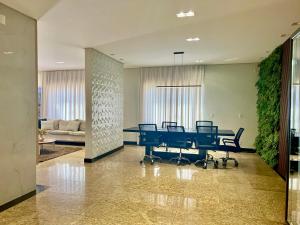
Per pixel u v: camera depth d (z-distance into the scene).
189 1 2.90
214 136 5.29
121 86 7.31
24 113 3.38
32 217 2.89
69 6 3.06
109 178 4.46
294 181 2.84
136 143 8.26
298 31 2.71
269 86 5.54
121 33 4.24
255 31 4.11
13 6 3.04
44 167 5.23
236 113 7.32
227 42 4.84
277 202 3.42
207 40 4.71
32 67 3.50
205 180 4.39
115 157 6.29
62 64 7.73
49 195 3.60
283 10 3.18
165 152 6.24
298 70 2.88
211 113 7.52
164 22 3.66
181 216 2.95
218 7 3.09
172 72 7.78
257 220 2.88
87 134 5.64
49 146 7.70
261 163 5.77
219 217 2.94
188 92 7.67
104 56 6.14
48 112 9.24
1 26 2.97
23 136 3.37
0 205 3.02
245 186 4.09
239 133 5.29
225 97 7.40
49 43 4.97
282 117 4.70
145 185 4.09
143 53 5.94
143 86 8.08
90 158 5.65
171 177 4.55
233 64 7.29
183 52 5.77
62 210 3.09
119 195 3.62
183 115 7.72
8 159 3.12
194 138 5.52
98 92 5.90
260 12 3.25
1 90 3.00
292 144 2.88
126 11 3.22
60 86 9.09
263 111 6.04
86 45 5.16
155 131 5.62
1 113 3.01
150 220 2.84
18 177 3.29
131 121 8.30
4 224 2.73
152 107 8.00
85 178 4.45
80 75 8.86
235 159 5.80
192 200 3.46
